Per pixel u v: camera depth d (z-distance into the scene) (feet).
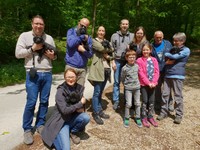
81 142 14.28
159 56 18.16
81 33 15.15
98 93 16.58
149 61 16.99
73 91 14.07
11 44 44.83
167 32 80.38
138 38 17.88
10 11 44.80
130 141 15.06
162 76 18.86
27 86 13.82
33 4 46.70
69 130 14.14
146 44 17.10
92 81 16.62
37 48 13.33
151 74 16.92
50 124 13.60
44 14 51.13
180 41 17.46
